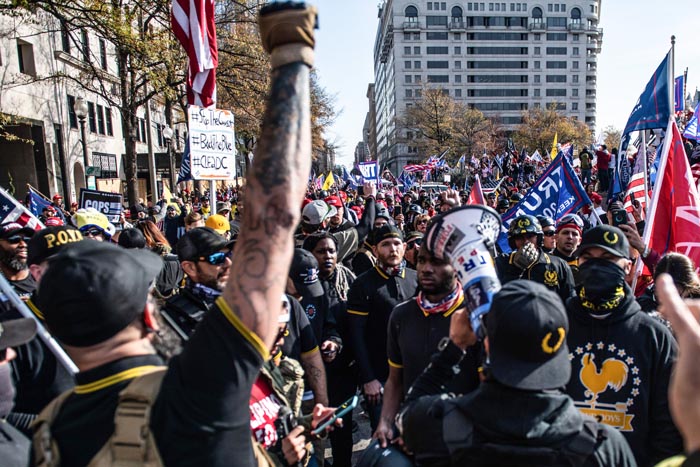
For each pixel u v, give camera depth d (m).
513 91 114.56
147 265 1.47
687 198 4.11
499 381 1.54
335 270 4.60
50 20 21.45
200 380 1.23
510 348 1.52
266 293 1.27
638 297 4.02
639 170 7.46
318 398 3.42
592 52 117.19
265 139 1.32
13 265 3.63
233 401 1.25
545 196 6.32
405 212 14.53
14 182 22.28
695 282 3.00
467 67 113.38
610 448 1.58
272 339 1.31
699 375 1.01
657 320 2.67
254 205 1.30
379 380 3.89
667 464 1.22
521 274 4.58
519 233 4.54
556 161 6.23
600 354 2.59
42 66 21.98
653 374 2.51
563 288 4.55
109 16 12.91
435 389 1.99
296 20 1.32
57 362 2.51
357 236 5.89
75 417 1.31
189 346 1.28
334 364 4.13
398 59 111.94
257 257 1.28
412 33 112.06
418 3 111.56
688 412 1.02
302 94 1.34
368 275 4.01
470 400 1.61
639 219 7.14
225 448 1.26
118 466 1.23
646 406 2.50
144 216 10.85
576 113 115.81
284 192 1.29
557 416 1.53
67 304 1.26
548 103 115.12
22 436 1.89
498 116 102.62
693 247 4.04
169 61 14.55
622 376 2.54
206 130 5.73
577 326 2.66
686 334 1.05
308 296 4.02
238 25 19.27
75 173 25.53
